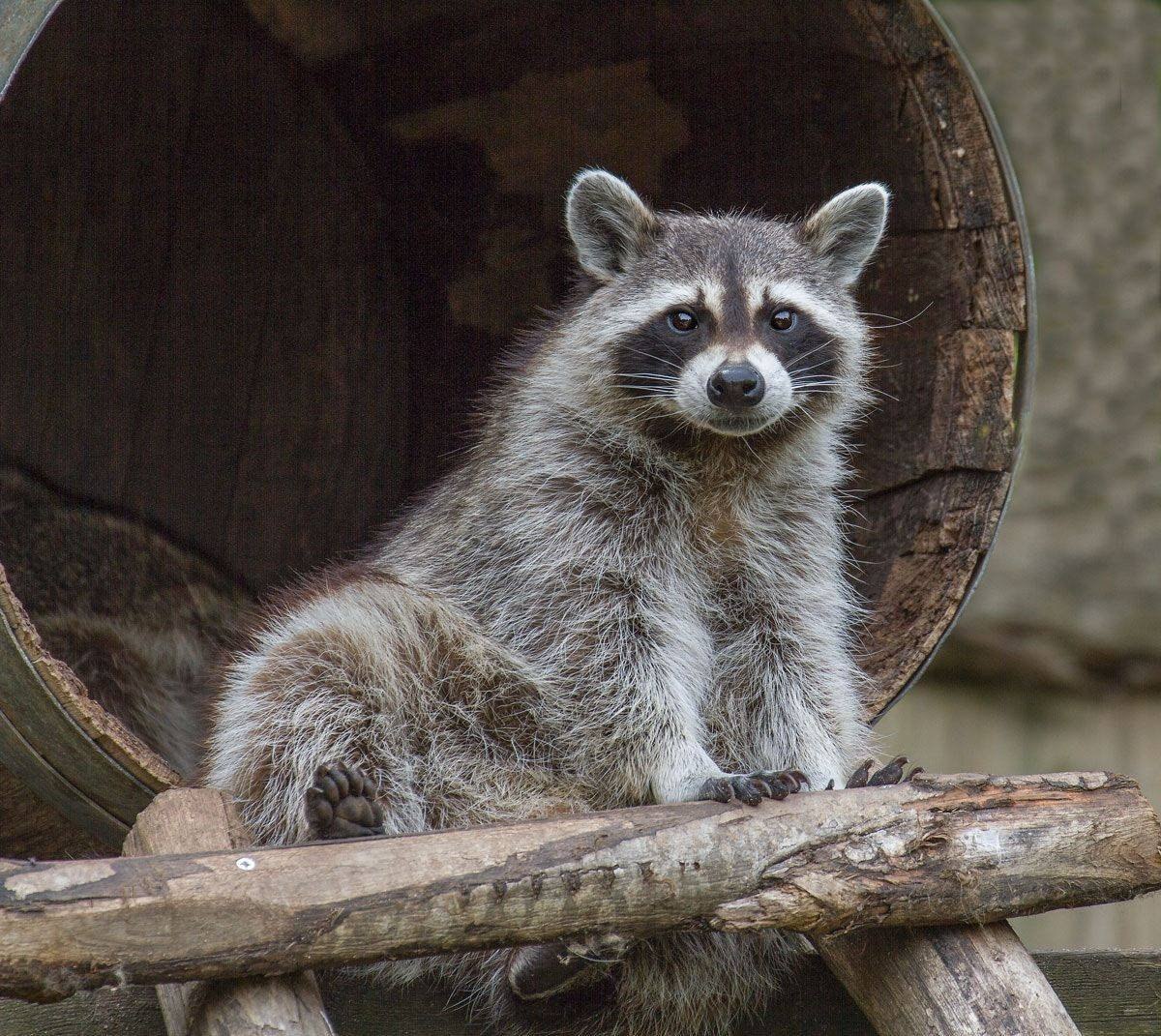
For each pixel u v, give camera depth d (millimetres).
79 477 9953
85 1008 5703
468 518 7297
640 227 7629
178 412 10398
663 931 5367
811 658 7191
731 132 9203
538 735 6836
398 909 4977
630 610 6879
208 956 4738
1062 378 12906
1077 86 12820
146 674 9773
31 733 6125
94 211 10008
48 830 7910
